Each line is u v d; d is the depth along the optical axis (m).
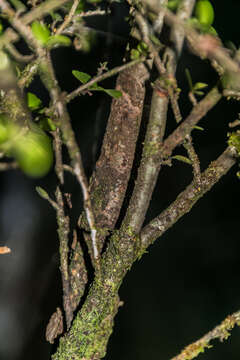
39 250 2.25
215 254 2.70
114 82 1.31
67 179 1.45
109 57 1.30
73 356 1.13
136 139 1.17
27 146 1.11
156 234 1.13
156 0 1.10
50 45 1.13
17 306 2.00
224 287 2.58
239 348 2.08
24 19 1.10
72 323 1.15
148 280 2.55
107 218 1.18
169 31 1.12
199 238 2.74
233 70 1.07
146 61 1.16
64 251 1.14
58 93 1.09
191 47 1.12
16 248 2.27
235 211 2.79
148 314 2.42
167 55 1.10
